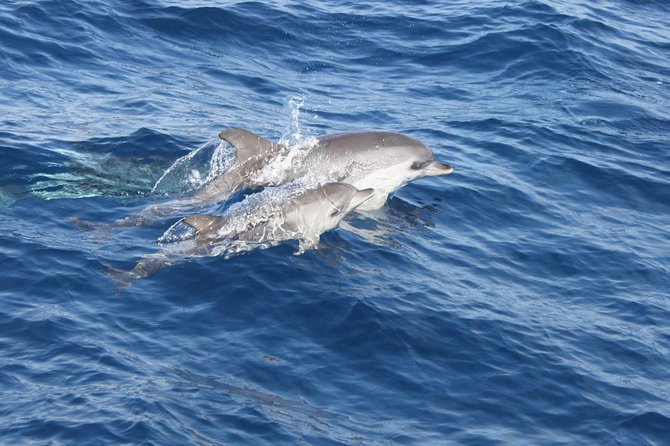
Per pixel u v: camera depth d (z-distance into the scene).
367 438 12.18
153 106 22.33
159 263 15.37
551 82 26.16
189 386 12.66
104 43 25.47
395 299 15.09
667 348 14.97
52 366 12.78
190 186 18.20
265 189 17.38
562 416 13.15
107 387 12.43
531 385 13.66
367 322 14.38
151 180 18.34
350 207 17.02
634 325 15.51
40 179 17.92
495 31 28.53
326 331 14.18
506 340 14.54
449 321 14.75
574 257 17.42
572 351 14.56
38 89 22.47
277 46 27.09
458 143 22.00
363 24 28.77
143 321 14.00
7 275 14.67
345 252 16.36
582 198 20.05
